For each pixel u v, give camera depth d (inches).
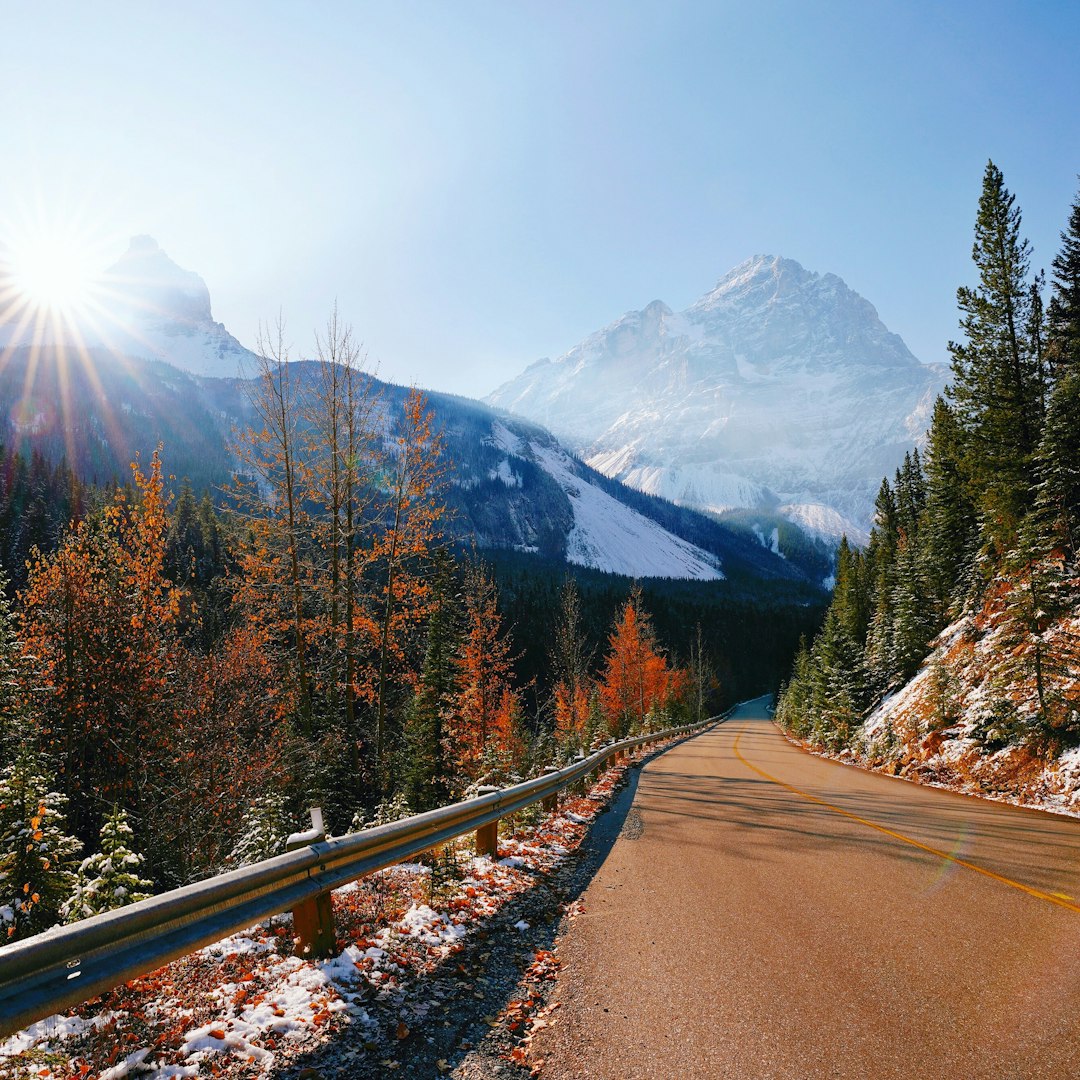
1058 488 732.0
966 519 1283.2
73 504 3159.5
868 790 609.6
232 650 696.4
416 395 713.6
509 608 3533.5
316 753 589.3
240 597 650.8
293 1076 130.3
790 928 216.4
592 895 271.3
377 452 701.9
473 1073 134.3
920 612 1286.9
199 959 180.5
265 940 194.7
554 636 2910.9
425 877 257.0
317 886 177.3
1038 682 583.8
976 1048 134.6
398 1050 143.2
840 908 236.4
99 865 195.2
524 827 409.1
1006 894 247.1
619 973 185.0
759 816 454.3
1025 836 362.6
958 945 194.5
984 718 647.8
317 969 173.9
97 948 116.1
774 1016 152.7
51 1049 131.0
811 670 2023.9
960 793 584.4
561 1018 158.2
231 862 426.0
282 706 671.8
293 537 650.2
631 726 1638.8
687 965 188.1
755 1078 126.6
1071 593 608.7
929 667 1073.5
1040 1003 154.2
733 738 1871.3
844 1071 127.6
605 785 680.4
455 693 783.7
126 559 641.0
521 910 249.4
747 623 6107.3
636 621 2038.6
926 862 303.6
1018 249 1062.4
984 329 1077.1
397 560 717.3
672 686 2568.9
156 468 658.2
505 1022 157.5
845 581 2519.7
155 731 586.9
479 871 293.3
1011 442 1021.2
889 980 170.9
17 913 223.5
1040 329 1064.8
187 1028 144.6
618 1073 131.4
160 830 525.3
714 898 257.1
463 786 716.0
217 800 552.7
